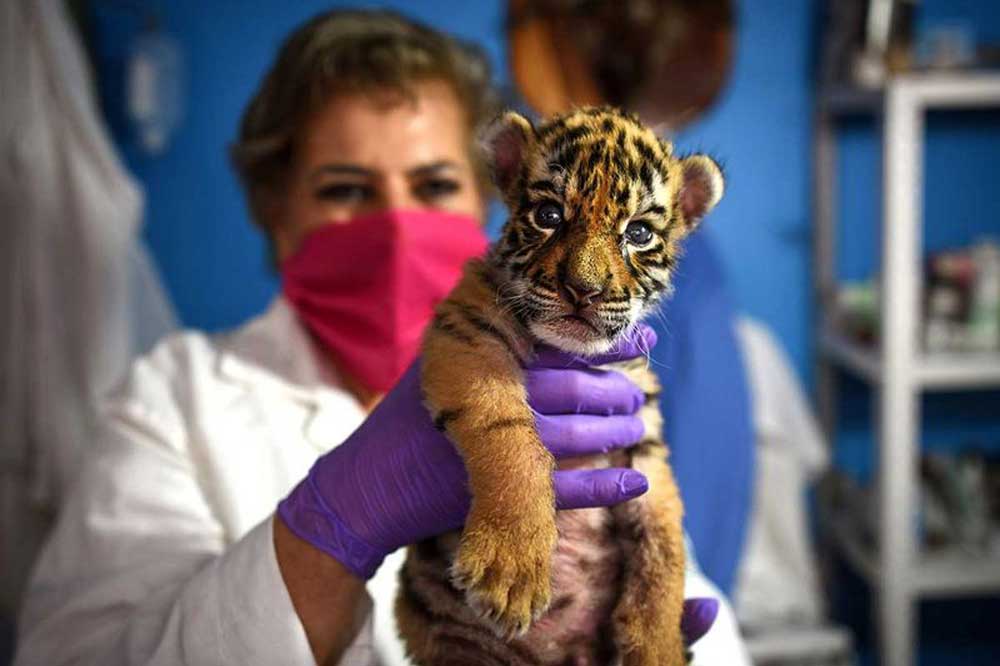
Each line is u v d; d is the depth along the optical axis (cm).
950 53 329
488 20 365
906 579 324
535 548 110
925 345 326
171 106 349
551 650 127
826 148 370
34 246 270
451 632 129
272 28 359
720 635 168
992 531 342
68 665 146
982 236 385
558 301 118
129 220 288
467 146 184
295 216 186
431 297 174
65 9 305
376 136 171
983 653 407
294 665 128
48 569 157
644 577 126
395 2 362
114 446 168
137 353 305
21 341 270
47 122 274
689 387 218
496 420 115
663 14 354
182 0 354
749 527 326
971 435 394
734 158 378
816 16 372
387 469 130
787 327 390
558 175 119
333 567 131
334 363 187
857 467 398
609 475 119
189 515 159
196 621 130
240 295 371
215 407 173
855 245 385
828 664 313
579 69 356
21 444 271
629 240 122
